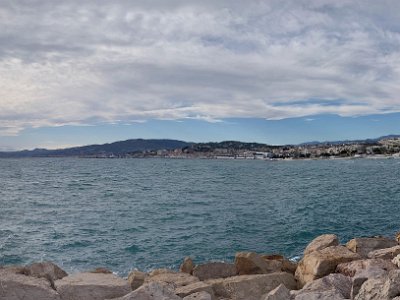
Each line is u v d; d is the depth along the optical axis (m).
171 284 12.27
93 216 36.97
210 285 12.06
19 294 9.26
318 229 29.80
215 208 41.62
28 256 22.83
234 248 24.25
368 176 97.56
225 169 147.25
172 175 107.44
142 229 30.23
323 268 12.46
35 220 34.72
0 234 28.33
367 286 9.09
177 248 24.31
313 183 76.69
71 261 21.89
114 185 73.69
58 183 79.19
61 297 9.91
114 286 10.23
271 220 33.69
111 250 24.00
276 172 122.25
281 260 16.03
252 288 12.52
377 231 29.50
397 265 11.66
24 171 131.00
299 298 9.59
